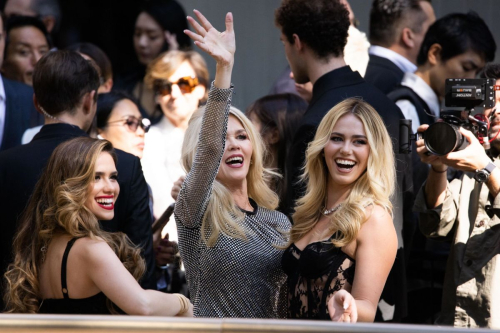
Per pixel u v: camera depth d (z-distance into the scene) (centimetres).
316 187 945
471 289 1036
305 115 1191
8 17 1619
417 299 1412
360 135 904
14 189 1073
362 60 1556
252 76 1761
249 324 575
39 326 581
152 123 1573
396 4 1661
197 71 1584
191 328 579
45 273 871
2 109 1564
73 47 1625
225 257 960
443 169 1059
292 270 922
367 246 858
